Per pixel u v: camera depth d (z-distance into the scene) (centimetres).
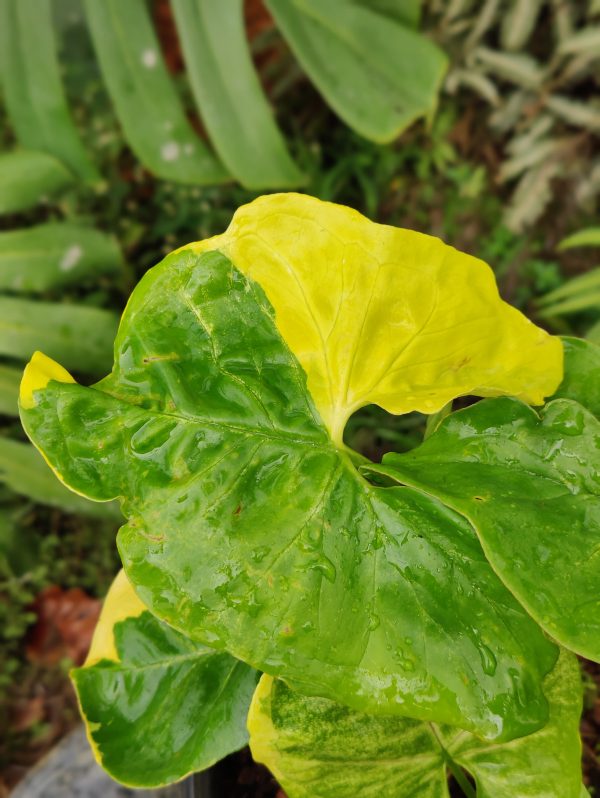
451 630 24
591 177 78
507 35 77
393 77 68
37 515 76
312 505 25
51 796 55
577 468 25
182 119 71
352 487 25
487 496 24
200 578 24
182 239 83
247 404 26
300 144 83
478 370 27
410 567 25
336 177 82
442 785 28
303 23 69
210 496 25
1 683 72
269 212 24
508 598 24
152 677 31
